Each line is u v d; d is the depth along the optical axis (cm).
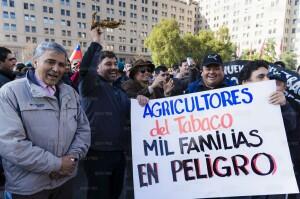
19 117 172
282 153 209
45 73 180
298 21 7331
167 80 296
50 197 197
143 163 232
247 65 247
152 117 238
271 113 213
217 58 251
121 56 7719
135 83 319
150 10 8244
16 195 181
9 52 333
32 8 5991
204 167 223
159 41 4381
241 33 8644
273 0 7631
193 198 221
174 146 230
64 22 6488
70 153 193
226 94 224
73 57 626
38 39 6138
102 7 7125
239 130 219
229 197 238
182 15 9338
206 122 227
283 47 7512
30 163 169
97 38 254
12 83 177
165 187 226
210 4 9700
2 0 5594
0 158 226
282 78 233
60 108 188
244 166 215
